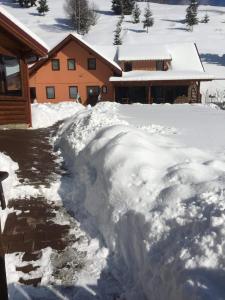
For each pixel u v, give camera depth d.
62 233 4.80
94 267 4.04
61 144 9.17
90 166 6.12
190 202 3.80
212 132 8.72
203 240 3.09
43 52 10.78
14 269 4.01
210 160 5.34
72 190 6.09
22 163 7.68
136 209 4.17
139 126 9.49
